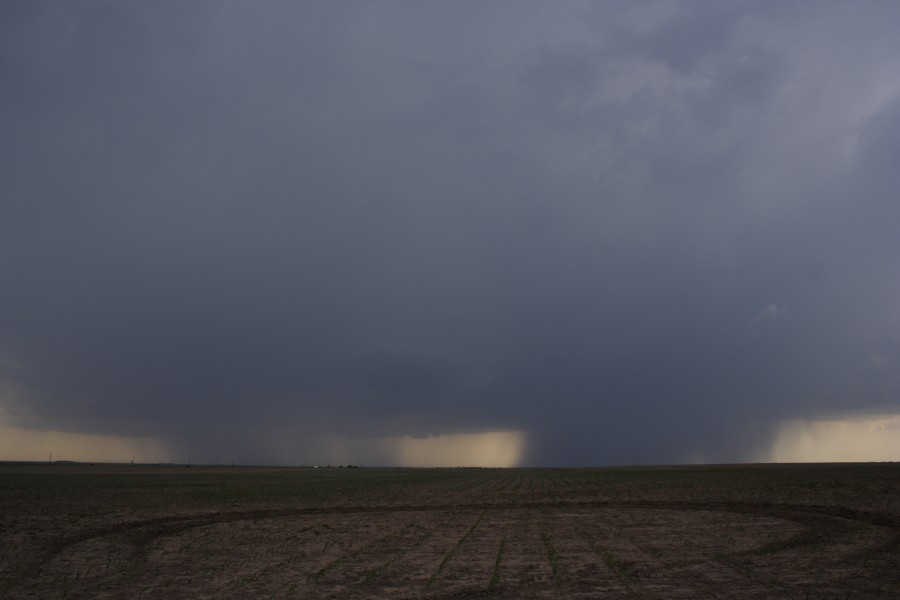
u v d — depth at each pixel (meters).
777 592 17.14
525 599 17.16
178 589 19.28
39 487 85.31
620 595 17.27
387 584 19.44
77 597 18.39
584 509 44.94
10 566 23.73
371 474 158.38
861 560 21.84
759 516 36.38
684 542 26.94
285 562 23.78
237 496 65.00
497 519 39.00
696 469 150.25
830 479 72.06
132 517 42.31
